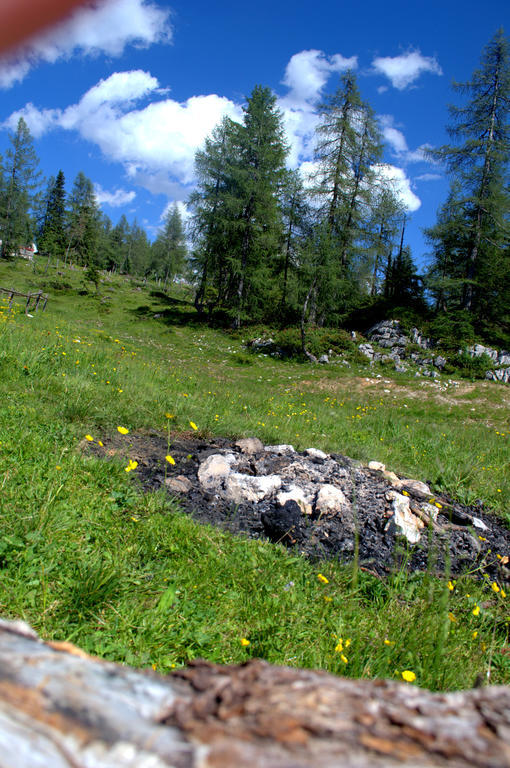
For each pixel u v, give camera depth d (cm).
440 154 2975
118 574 224
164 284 7675
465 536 399
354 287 3328
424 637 208
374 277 4091
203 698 41
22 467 326
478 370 2492
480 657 215
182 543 288
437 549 371
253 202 3484
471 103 2973
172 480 395
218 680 45
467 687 183
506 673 206
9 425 411
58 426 440
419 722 38
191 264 3853
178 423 589
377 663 191
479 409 1866
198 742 32
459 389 2164
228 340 3184
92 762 28
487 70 2928
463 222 3047
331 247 2898
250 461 466
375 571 319
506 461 813
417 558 356
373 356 2712
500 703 43
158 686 42
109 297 4706
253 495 396
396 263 4025
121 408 570
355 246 3250
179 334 3259
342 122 3152
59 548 242
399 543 365
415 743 34
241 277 3491
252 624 225
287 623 230
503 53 2872
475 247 3028
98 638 185
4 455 340
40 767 27
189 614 219
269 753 31
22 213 6047
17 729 30
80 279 5747
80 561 234
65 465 351
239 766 28
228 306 3831
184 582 248
